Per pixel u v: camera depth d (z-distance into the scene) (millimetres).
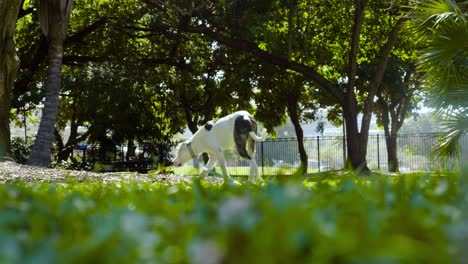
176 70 26906
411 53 26172
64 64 25375
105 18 24688
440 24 11266
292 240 803
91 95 23047
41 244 793
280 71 25188
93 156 24578
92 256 799
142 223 1047
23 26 26297
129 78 23375
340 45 26312
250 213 998
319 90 28766
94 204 2066
